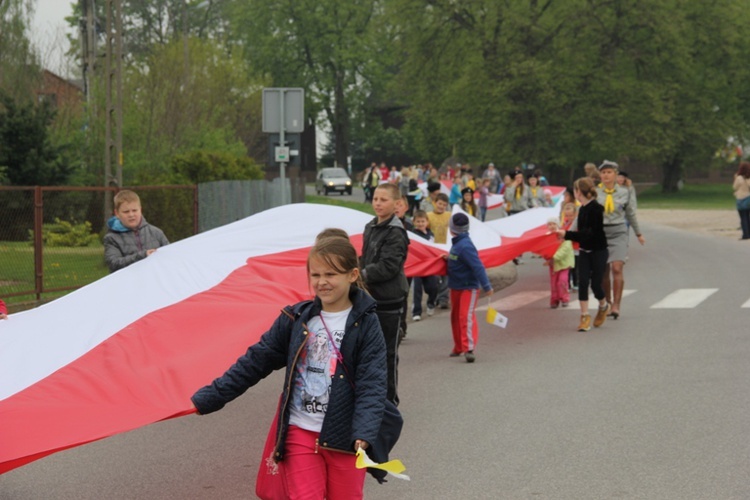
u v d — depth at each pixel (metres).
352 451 4.55
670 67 61.50
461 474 6.74
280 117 17.36
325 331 4.64
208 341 7.00
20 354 6.70
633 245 26.41
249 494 6.40
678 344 11.75
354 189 75.38
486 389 9.48
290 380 4.61
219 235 10.05
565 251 15.20
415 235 11.57
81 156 28.52
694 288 17.11
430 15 61.56
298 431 4.61
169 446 7.66
